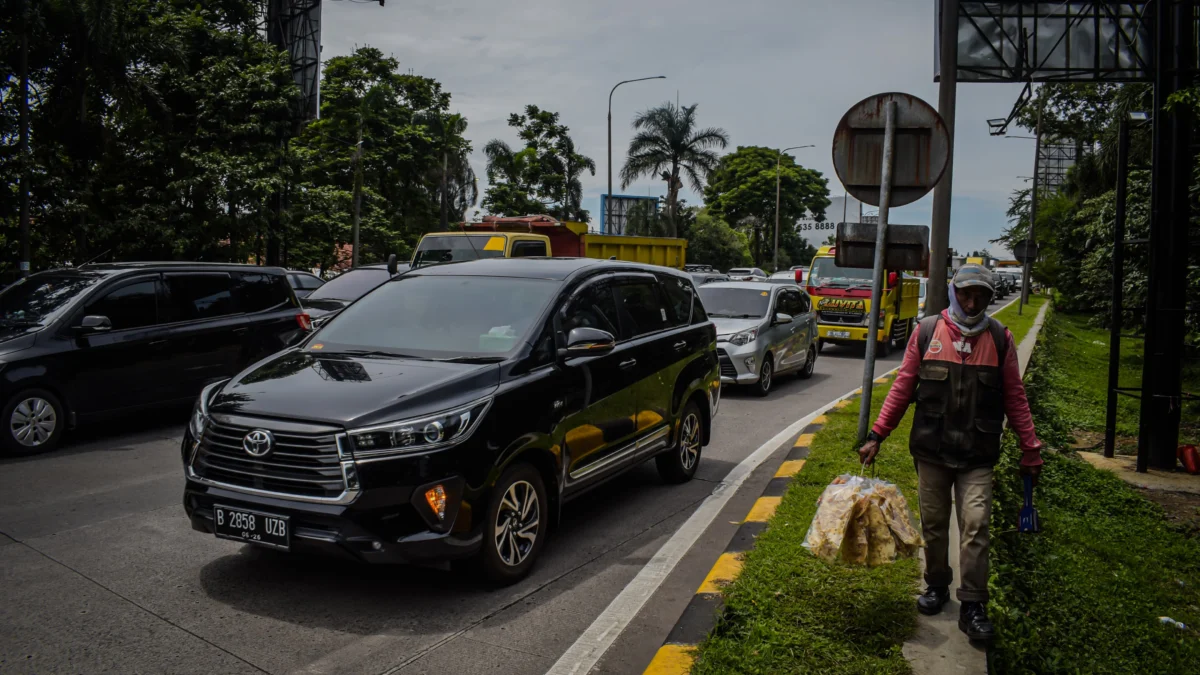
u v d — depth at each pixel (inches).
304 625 165.6
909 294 826.8
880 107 263.7
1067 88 1117.1
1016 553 207.6
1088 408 459.2
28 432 308.0
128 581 186.7
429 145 1610.5
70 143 823.7
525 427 190.2
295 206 1041.5
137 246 873.5
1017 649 152.9
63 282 339.3
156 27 856.9
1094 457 335.6
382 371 189.6
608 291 245.9
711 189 3002.0
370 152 1497.3
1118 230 324.5
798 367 553.3
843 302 729.6
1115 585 203.2
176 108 961.5
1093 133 1146.7
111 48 779.4
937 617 162.6
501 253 604.7
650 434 253.6
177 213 904.9
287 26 1137.4
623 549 215.6
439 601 178.7
